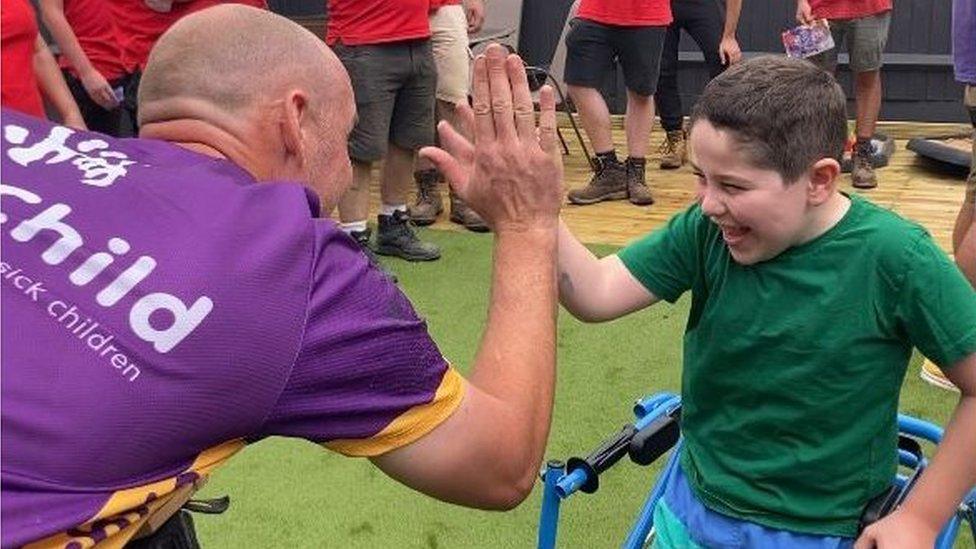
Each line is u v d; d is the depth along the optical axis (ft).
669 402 5.96
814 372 4.91
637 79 16.69
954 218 15.99
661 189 18.28
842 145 4.73
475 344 11.62
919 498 4.75
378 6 13.16
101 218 3.01
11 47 7.80
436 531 8.10
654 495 5.86
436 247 14.48
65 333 2.80
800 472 5.05
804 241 4.83
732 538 5.21
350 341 3.12
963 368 4.68
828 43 16.93
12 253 2.92
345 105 3.78
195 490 3.59
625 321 12.07
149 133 3.63
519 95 3.77
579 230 15.78
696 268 5.24
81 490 2.73
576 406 10.04
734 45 18.51
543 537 5.61
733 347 5.08
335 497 8.60
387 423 3.25
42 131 3.42
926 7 22.93
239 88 3.52
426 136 14.17
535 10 24.62
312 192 3.37
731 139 4.57
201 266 2.93
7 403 2.70
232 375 2.89
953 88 23.20
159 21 12.53
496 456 3.49
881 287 4.74
